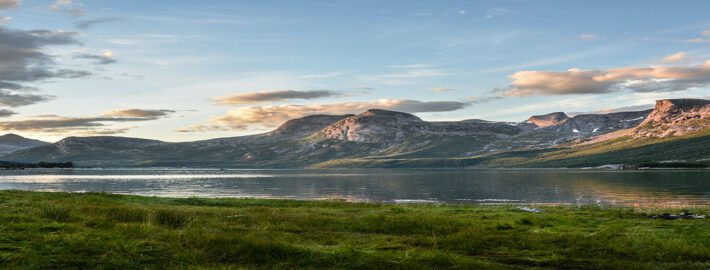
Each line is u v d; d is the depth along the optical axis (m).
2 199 38.97
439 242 20.80
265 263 15.93
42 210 27.48
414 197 95.19
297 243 20.41
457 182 163.12
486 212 37.59
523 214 35.22
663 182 143.00
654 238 21.62
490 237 21.34
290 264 15.58
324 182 175.75
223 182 176.12
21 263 13.98
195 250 16.64
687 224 27.62
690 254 18.62
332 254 16.39
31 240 16.83
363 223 27.19
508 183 151.88
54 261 14.37
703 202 74.75
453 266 15.83
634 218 32.47
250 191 117.81
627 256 18.56
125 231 20.41
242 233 22.41
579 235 22.48
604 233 23.27
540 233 23.95
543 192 107.00
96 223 23.34
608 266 16.69
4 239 16.67
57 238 16.86
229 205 44.44
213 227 24.81
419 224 26.69
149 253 15.90
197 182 174.75
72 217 25.12
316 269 15.12
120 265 14.48
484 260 17.41
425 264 15.86
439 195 100.81
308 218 29.12
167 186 141.75
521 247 19.95
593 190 111.12
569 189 116.81
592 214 35.44
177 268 14.62
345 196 99.56
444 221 27.91
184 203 45.03
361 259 15.98
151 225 22.58
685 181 147.50
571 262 17.19
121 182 168.38
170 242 17.72
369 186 143.25
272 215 30.70
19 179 188.62
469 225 26.91
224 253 16.38
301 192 114.12
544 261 17.16
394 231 25.56
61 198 42.22
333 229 26.03
